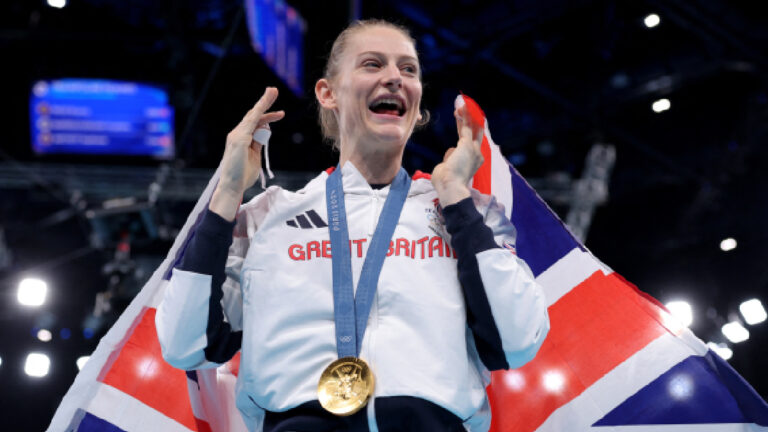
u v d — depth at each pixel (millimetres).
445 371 2074
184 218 11344
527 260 2883
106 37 11031
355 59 2441
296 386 2078
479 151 2350
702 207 12125
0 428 9680
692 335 2678
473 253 2168
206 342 2174
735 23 10375
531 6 10398
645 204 13375
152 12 10805
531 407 2785
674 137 12531
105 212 9352
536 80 11727
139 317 2434
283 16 9727
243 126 2277
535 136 12414
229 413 2562
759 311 8984
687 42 11047
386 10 10445
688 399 2652
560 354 2799
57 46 11180
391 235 2242
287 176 10195
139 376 2602
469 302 2178
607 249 13602
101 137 10750
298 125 11484
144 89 10828
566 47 11328
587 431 2713
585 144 12312
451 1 10406
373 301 2152
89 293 11641
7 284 10727
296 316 2135
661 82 11430
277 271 2195
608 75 11672
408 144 12352
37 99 10742
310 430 2025
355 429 2016
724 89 11688
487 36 10852
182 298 2119
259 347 2123
